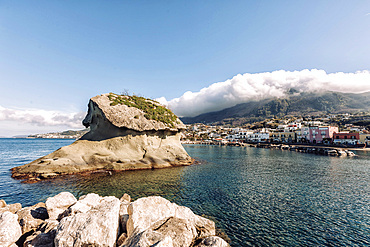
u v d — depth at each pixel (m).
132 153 42.06
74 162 36.00
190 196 23.22
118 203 12.13
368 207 20.39
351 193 25.09
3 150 87.56
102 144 41.16
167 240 8.50
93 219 10.14
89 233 9.40
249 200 22.12
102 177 32.50
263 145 126.06
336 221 17.16
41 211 14.88
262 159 61.00
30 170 32.59
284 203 21.27
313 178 33.72
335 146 100.56
